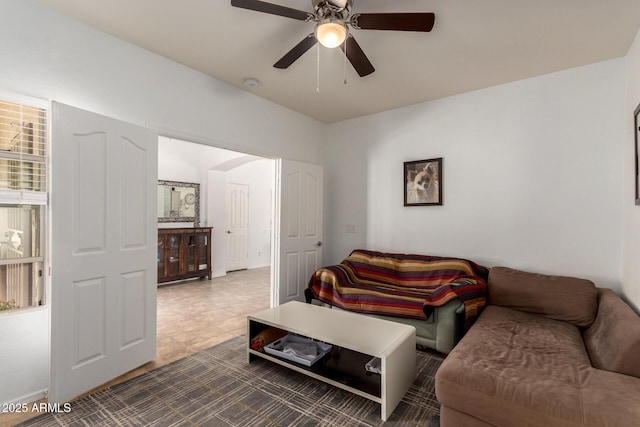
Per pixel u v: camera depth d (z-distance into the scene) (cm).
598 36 230
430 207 362
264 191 775
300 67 286
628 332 166
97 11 210
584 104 276
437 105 359
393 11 203
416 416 189
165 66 272
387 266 355
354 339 206
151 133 251
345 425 180
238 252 707
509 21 213
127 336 232
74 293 199
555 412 133
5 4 190
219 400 202
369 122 416
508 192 312
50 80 208
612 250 264
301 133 415
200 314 379
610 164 265
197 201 609
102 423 178
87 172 206
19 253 199
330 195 455
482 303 274
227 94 323
